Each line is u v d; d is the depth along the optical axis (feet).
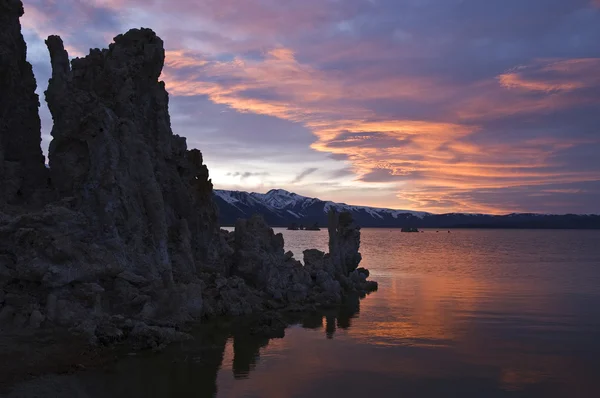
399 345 119.85
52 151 143.64
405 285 238.07
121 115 148.05
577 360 108.47
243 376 94.07
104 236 127.65
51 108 146.92
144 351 107.04
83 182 135.44
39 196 139.33
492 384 92.84
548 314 160.97
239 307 153.79
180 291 136.05
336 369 100.07
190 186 173.68
